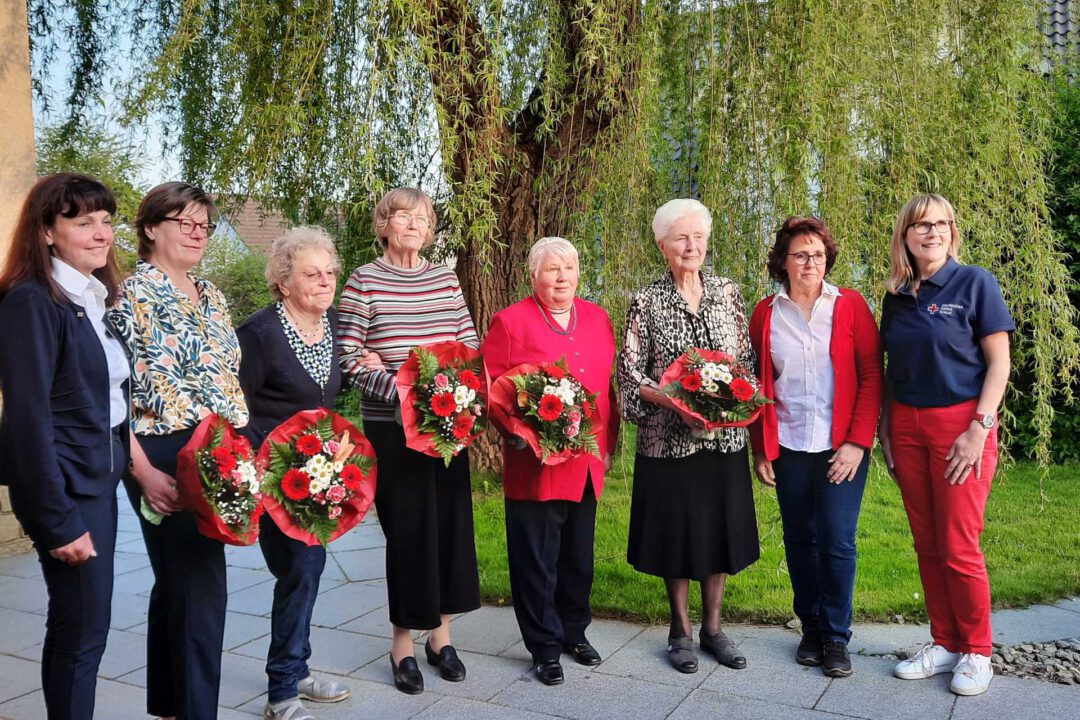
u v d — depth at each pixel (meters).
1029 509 5.10
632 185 4.01
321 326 2.65
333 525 2.43
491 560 4.30
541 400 2.67
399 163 4.47
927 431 2.71
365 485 2.54
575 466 2.88
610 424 3.10
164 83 3.96
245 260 9.79
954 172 4.31
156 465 2.10
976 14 4.42
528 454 2.84
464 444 2.66
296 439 2.45
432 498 2.80
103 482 1.93
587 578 3.04
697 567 2.88
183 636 2.16
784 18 3.81
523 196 5.36
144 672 2.99
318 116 4.27
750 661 2.98
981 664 2.68
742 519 2.94
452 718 2.59
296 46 3.93
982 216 4.39
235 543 2.07
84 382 1.89
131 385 2.09
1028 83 4.57
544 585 2.88
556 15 4.08
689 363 2.79
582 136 4.59
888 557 4.17
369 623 3.50
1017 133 4.39
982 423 2.59
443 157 3.75
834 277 3.88
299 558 2.54
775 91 3.79
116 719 2.60
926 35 4.30
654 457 2.90
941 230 2.69
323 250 2.52
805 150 3.72
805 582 2.98
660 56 4.13
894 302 2.80
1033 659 2.89
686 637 2.99
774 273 3.00
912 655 2.96
